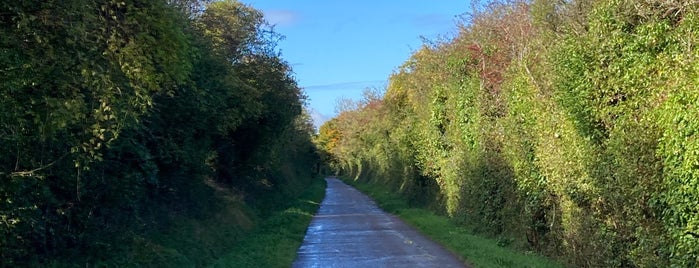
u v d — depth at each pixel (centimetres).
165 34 959
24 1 718
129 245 1327
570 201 1372
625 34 1058
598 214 1204
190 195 2103
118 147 1231
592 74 1146
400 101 4438
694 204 851
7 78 722
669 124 873
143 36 916
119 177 1334
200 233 1838
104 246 1223
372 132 6162
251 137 3139
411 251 1820
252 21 2806
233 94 2280
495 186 2023
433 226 2456
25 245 986
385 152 5503
